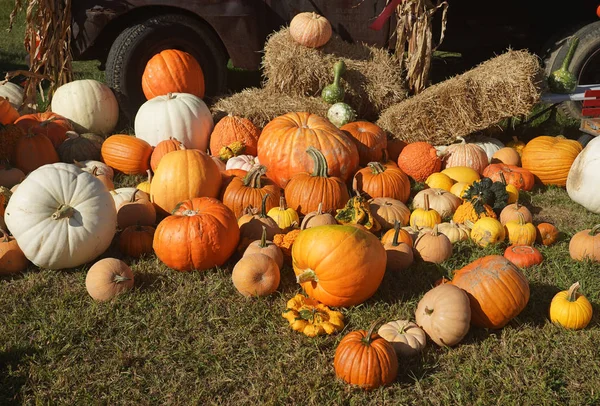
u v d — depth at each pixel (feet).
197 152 12.44
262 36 16.38
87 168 13.60
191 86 15.96
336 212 12.28
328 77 16.06
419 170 14.08
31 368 9.21
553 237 11.94
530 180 13.84
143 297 10.50
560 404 8.84
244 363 9.43
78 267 11.18
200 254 10.78
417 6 15.57
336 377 9.15
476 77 14.74
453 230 11.91
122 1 15.74
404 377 9.20
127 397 8.93
